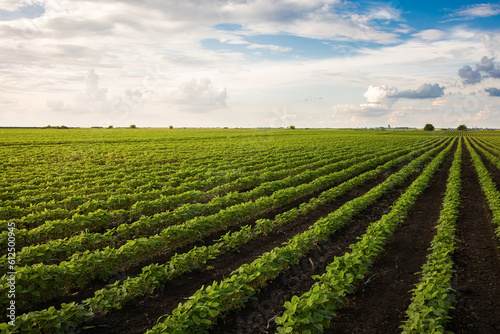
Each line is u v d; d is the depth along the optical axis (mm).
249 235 9586
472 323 5512
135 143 49281
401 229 10727
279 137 72625
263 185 15484
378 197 15453
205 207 11820
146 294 6523
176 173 20312
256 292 6617
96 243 8664
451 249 7539
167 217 10367
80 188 16250
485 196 15562
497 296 6344
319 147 44875
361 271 6637
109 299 5770
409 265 7938
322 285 5938
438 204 14211
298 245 7988
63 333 5004
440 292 5551
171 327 4637
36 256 7258
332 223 9875
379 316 5820
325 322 4902
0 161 25484
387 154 36094
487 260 8070
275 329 5504
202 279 7324
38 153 31922
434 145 58438
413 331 4867
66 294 6508
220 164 25516
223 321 5691
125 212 11242
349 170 21812
